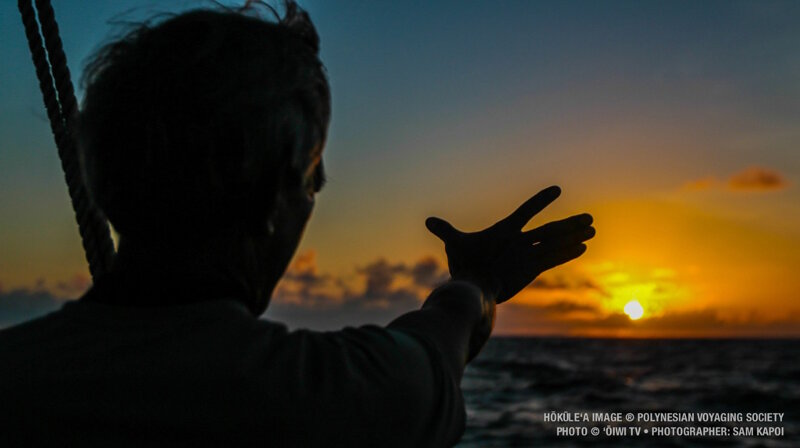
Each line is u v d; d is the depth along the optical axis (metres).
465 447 18.03
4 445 0.76
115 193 0.81
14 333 0.82
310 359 0.81
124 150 0.80
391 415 0.80
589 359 70.94
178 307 0.82
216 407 0.77
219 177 0.80
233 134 0.80
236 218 0.82
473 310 0.93
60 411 0.76
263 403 0.77
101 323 0.81
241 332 0.81
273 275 0.87
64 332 0.81
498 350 102.19
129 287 0.83
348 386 0.79
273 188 0.82
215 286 0.83
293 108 0.83
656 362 63.59
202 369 0.78
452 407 0.84
